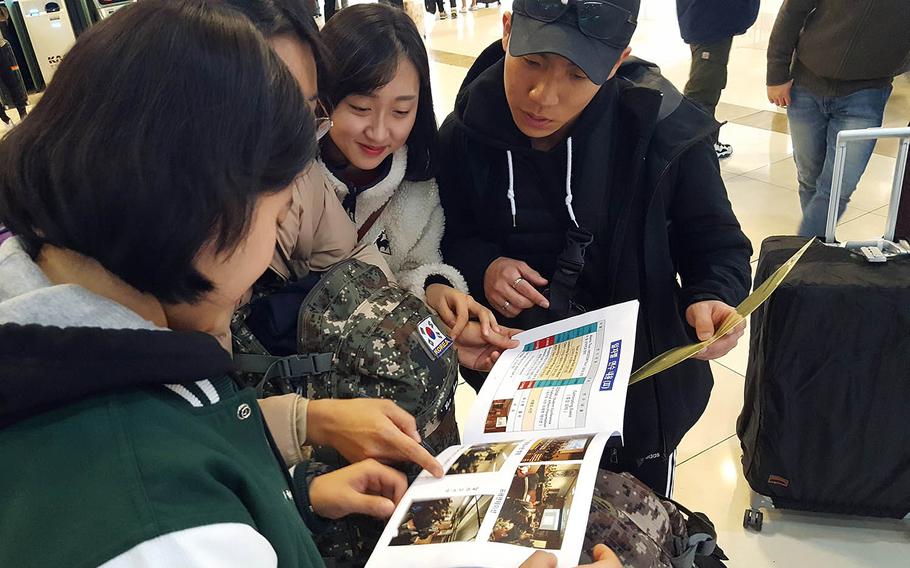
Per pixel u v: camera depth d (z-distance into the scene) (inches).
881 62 92.7
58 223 17.3
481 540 28.9
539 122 45.3
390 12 43.1
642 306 50.8
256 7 33.1
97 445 17.3
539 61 43.1
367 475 32.2
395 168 47.0
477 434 38.4
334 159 46.9
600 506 38.5
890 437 64.4
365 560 36.1
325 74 37.6
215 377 21.4
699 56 143.3
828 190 103.5
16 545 15.9
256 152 18.2
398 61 41.8
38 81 241.3
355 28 41.4
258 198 19.1
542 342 46.3
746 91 207.9
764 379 65.7
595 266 51.2
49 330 17.0
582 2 41.0
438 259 53.6
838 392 63.4
